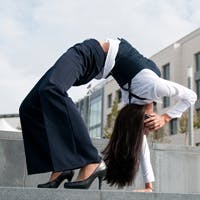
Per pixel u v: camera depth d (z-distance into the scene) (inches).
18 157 229.1
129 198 110.6
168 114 142.9
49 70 123.6
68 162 116.3
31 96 119.3
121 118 136.3
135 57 136.4
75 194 106.7
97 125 1868.8
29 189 103.8
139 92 134.9
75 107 120.8
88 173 121.6
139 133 134.6
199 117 1395.2
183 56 1539.1
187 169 258.1
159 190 248.4
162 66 1608.0
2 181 224.7
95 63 129.6
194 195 116.6
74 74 123.6
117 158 135.0
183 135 1384.1
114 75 138.4
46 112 117.3
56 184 126.3
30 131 118.7
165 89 135.0
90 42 130.7
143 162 151.6
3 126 411.2
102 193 108.7
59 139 116.9
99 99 1893.5
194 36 1494.8
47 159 116.3
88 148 120.0
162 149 254.2
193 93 143.6
